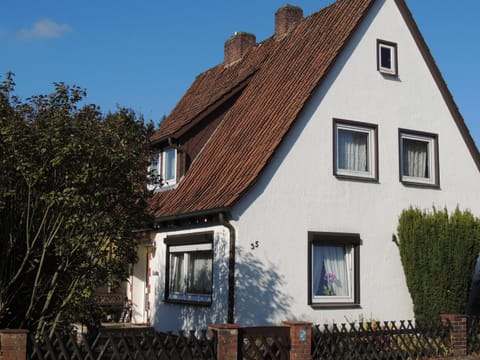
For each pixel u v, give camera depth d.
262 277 15.12
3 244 11.49
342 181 16.67
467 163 19.22
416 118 18.36
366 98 17.50
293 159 15.98
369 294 16.64
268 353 11.45
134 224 11.97
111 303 20.56
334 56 16.84
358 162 17.30
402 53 18.44
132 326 18.83
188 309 16.47
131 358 10.38
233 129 18.39
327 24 18.84
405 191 17.75
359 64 17.53
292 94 17.02
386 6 18.34
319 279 16.12
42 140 10.73
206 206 15.42
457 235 15.77
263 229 15.31
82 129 11.28
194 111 20.02
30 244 11.62
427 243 15.95
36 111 11.44
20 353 9.46
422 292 15.99
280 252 15.46
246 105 18.95
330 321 15.91
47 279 11.93
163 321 17.62
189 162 18.67
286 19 21.41
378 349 13.27
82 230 11.29
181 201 17.02
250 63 21.64
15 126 10.72
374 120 17.53
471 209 19.03
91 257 11.54
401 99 18.16
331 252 16.47
